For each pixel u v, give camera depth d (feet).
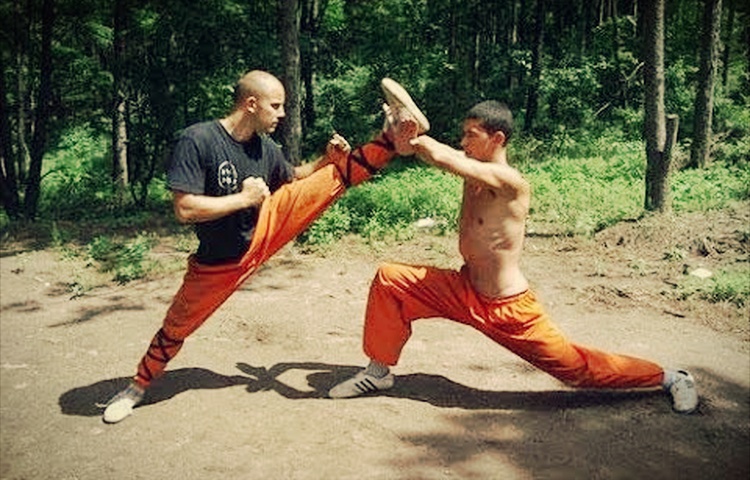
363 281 22.33
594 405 13.09
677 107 66.33
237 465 11.20
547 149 57.21
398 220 30.73
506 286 11.78
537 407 13.07
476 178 10.90
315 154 64.75
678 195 33.65
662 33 28.30
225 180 11.62
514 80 70.85
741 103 70.95
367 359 15.84
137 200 45.11
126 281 23.30
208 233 11.79
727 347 16.29
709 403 13.19
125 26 45.32
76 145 70.85
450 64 66.54
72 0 43.91
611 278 22.20
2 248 30.37
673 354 15.84
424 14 68.33
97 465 11.45
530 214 32.65
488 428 12.25
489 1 75.20
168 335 12.73
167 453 11.69
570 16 86.69
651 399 13.24
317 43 62.34
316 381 14.47
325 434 12.09
